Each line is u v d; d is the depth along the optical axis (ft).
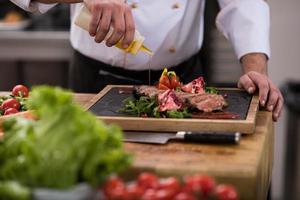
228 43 10.07
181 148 4.76
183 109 5.45
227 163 4.35
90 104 5.80
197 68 7.79
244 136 5.08
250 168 4.21
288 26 10.98
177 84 6.07
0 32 11.33
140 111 5.43
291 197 10.38
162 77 6.04
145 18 7.20
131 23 5.65
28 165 3.54
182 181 4.15
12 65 11.62
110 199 3.46
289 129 10.05
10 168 3.57
